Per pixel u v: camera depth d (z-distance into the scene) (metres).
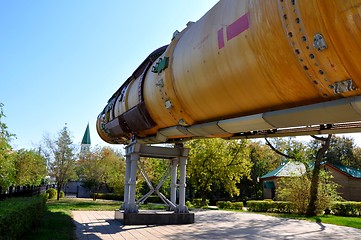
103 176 34.06
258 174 35.62
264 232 9.46
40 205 8.58
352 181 23.03
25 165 17.66
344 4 2.51
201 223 11.16
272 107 3.98
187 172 22.83
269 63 3.44
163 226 9.85
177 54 5.65
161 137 8.17
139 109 7.80
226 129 5.05
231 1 4.17
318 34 2.79
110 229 9.09
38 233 7.55
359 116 3.10
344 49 2.68
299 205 16.47
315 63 2.98
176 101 5.78
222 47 4.05
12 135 9.28
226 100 4.43
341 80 2.92
